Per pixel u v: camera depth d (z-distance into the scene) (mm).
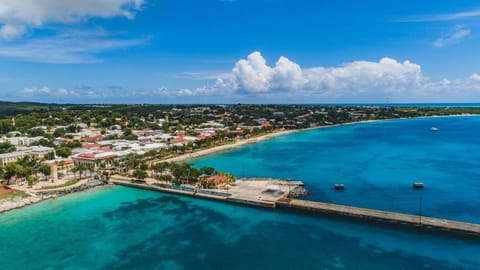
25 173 162875
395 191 149125
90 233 107500
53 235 106125
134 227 112188
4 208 128875
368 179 171500
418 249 93375
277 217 120125
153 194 152625
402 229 107250
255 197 138000
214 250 94562
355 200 137375
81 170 179375
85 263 88562
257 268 84688
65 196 148875
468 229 99812
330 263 86312
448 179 168000
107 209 131250
